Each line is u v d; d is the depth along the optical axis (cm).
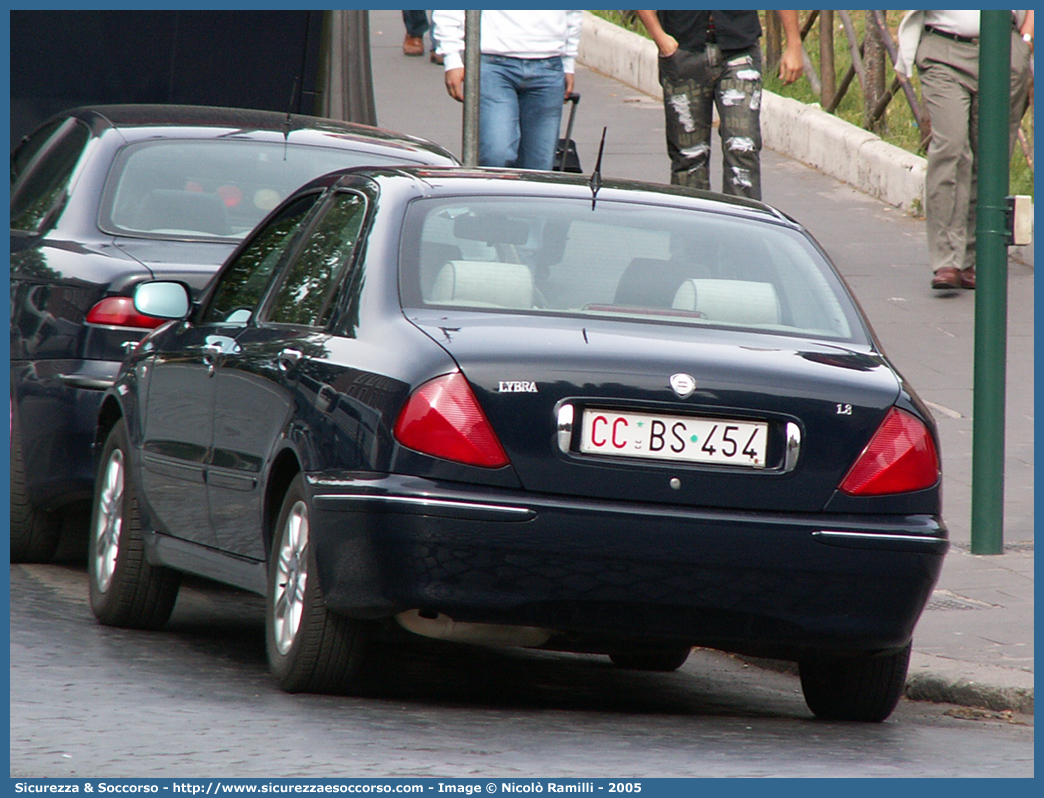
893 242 6412
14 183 3834
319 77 5241
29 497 3331
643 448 2109
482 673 2703
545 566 2075
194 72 5159
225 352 2580
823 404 2162
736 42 5241
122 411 2945
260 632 2956
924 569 2175
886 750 2158
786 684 2848
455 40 5059
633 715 2348
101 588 2902
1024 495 3950
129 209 3384
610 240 2366
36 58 5075
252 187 3444
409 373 2117
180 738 1997
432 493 2069
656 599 2098
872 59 7706
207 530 2589
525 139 5166
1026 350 5091
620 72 9738
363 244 2356
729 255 2391
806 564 2123
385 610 2111
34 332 3291
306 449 2230
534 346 2133
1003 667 2667
